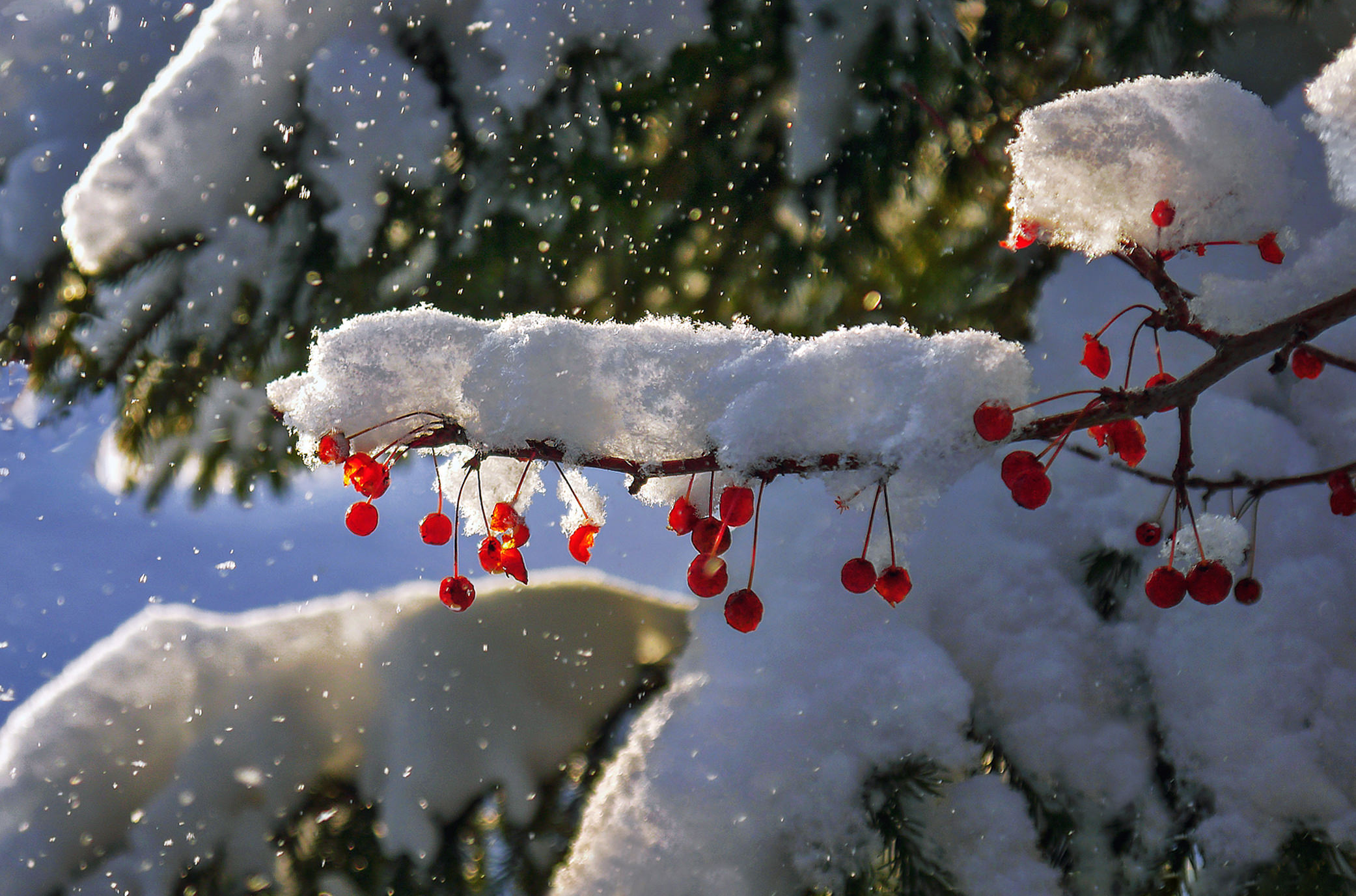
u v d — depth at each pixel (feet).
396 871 3.69
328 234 5.01
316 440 3.14
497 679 3.86
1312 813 3.51
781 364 3.07
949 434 3.00
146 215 4.98
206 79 4.89
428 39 4.93
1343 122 3.26
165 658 3.90
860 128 4.93
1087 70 4.92
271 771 3.79
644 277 5.24
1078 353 4.69
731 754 3.63
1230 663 3.64
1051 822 3.60
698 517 3.12
